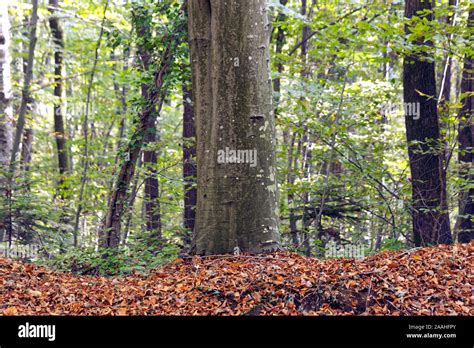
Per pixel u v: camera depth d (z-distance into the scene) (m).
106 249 9.41
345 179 12.54
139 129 10.31
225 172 8.05
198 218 8.25
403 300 6.20
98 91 20.28
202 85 8.28
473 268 6.82
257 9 8.14
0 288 7.03
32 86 15.77
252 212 8.00
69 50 18.75
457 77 18.12
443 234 10.98
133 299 6.64
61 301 6.73
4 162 13.27
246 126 8.03
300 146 16.05
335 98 12.32
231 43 8.02
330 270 6.90
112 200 10.34
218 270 7.11
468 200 12.59
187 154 13.49
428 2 11.12
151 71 10.55
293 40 19.39
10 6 17.53
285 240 13.91
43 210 11.81
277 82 15.36
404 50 10.34
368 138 13.09
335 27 11.34
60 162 18.75
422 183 11.16
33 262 9.77
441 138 11.27
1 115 13.52
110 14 15.48
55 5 18.38
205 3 8.25
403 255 7.51
